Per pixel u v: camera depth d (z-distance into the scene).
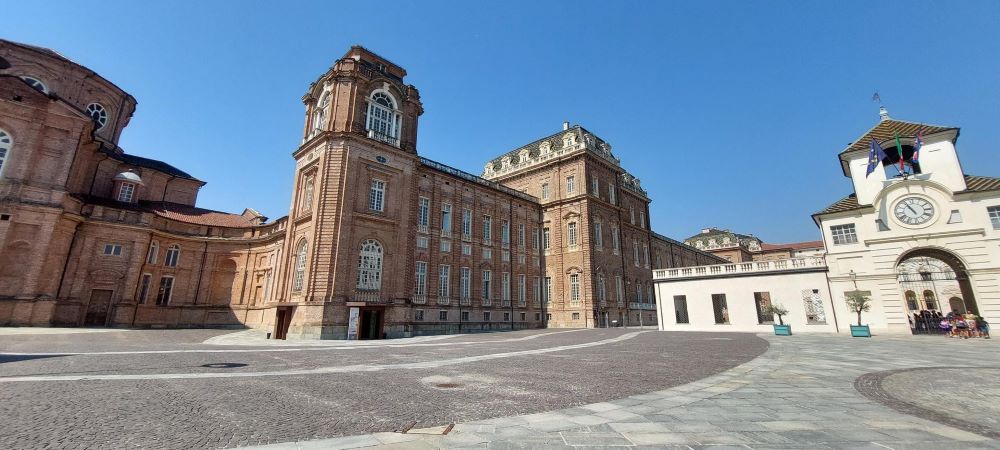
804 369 13.69
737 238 104.50
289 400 9.41
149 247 43.38
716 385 11.05
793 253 103.56
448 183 46.66
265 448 5.98
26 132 35.38
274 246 45.06
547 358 17.75
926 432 6.72
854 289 32.12
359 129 36.44
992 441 6.25
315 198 34.25
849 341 24.64
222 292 47.72
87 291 38.56
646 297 66.75
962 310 55.66
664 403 8.96
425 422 7.58
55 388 10.03
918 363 14.96
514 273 51.84
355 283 33.50
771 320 43.56
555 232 56.53
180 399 9.27
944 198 29.94
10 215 33.41
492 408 8.68
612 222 60.09
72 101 45.47
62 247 36.81
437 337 33.81
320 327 30.50
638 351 20.50
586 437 6.55
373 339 32.38
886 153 34.38
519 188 62.94
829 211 34.00
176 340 27.09
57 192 35.88
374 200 36.59
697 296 40.56
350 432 6.92
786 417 7.71
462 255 46.12
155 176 52.12
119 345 21.55
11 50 42.06
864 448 5.93
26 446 6.02
